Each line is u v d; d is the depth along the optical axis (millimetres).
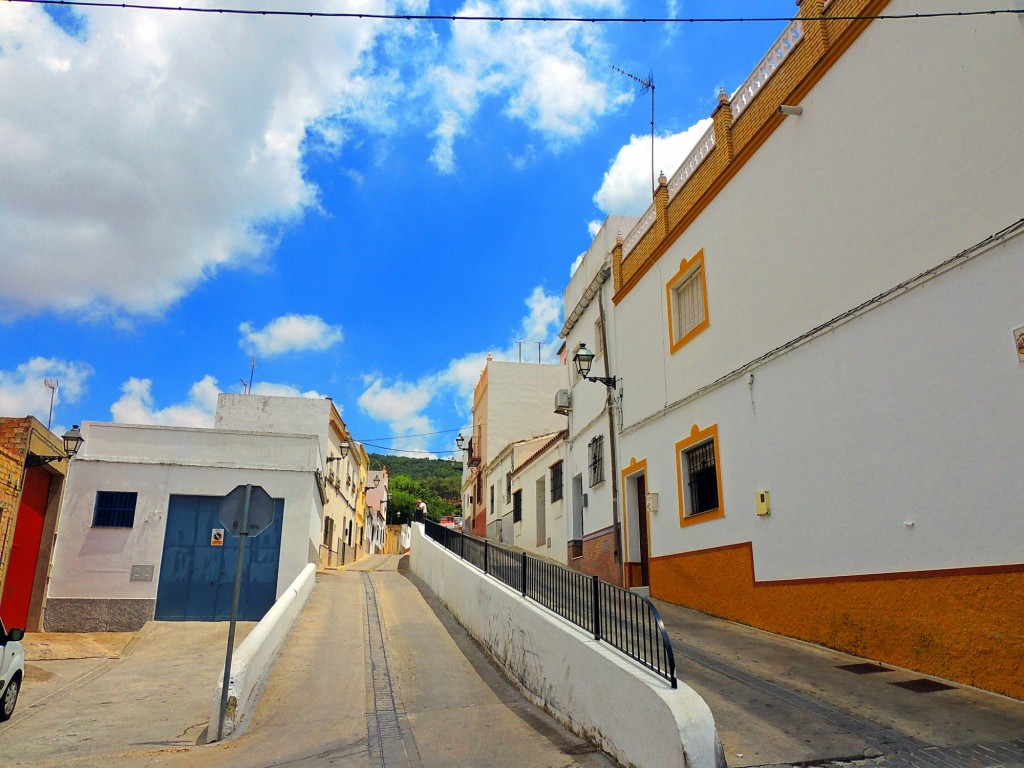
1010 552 7031
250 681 9133
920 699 7031
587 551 19031
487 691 9531
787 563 10500
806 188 10539
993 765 5422
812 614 9859
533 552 24891
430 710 8680
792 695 7418
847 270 9562
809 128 10523
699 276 13867
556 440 23000
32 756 7457
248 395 28750
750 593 11359
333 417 29812
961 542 7598
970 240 7695
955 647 7555
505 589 11180
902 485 8445
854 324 9398
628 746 6246
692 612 12812
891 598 8492
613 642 7320
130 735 8289
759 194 11758
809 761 5652
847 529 9305
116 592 16406
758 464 11352
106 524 16766
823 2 10219
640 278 16438
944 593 7754
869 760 5641
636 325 16516
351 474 36312
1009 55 7367
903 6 8812
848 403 9430
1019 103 7219
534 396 37406
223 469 17531
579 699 7441
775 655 9242
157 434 17453
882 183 9031
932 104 8312
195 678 11523
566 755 6758
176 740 8086
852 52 9672
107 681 11273
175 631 15602
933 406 8062
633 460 16156
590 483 19125
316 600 16359
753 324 11727
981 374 7484
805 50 10641
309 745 7504
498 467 33688
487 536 35438
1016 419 7066
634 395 16391
